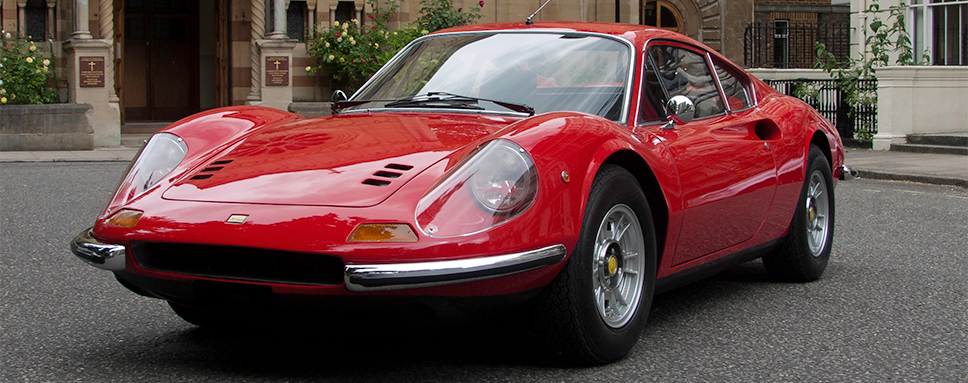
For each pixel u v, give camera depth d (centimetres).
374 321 278
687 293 453
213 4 2002
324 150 315
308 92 1753
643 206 327
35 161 1221
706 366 321
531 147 288
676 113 354
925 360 334
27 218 679
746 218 407
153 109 1978
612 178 311
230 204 282
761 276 500
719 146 386
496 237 268
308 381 297
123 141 1579
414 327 280
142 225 286
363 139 322
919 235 650
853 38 1791
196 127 352
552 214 282
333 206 272
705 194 365
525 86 372
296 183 288
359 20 1761
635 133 339
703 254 381
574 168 294
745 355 336
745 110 442
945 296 446
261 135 346
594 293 303
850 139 1559
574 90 363
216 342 347
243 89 1739
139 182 322
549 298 296
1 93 1412
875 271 514
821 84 1639
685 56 416
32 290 438
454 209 269
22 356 326
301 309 275
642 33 397
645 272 331
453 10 1770
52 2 1580
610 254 317
